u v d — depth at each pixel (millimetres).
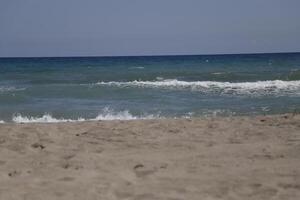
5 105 13664
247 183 4066
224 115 11094
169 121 8703
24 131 7414
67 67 42781
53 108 12898
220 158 5164
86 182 4180
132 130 7555
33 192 3879
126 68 38344
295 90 17375
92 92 17141
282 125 7777
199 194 3768
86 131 7492
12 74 30281
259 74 25766
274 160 4980
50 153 5594
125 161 5066
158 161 5051
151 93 16969
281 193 3750
